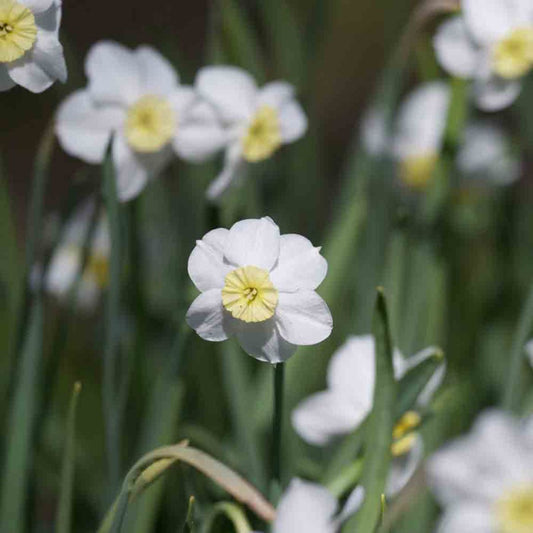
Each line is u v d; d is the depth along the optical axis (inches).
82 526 70.3
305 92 73.3
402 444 61.0
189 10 136.6
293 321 56.2
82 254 64.9
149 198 72.6
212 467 56.1
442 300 71.3
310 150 74.0
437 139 77.7
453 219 76.3
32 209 63.0
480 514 58.7
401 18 76.4
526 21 64.7
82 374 74.9
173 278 72.2
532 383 70.2
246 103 63.9
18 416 63.1
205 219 65.5
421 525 67.8
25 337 63.2
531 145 77.2
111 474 63.2
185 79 72.9
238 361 66.2
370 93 129.2
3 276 67.8
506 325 76.2
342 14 128.3
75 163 125.0
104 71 62.7
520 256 77.2
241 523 57.5
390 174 73.5
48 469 70.2
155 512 65.6
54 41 57.6
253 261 56.4
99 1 134.8
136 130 62.7
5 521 63.1
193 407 71.7
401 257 68.4
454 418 72.7
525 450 58.6
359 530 58.8
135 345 68.8
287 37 73.2
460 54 65.4
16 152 127.3
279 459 58.3
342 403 62.1
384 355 58.4
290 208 74.4
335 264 68.1
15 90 129.3
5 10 57.2
